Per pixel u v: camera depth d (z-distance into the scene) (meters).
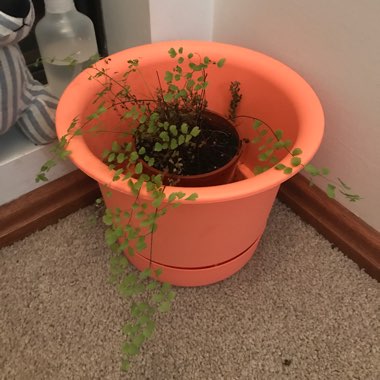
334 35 0.66
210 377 0.67
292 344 0.71
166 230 0.63
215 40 0.89
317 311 0.75
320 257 0.82
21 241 0.84
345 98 0.70
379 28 0.59
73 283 0.77
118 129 0.75
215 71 0.76
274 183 0.53
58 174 0.86
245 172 0.82
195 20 0.83
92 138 0.68
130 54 0.71
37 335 0.71
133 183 0.52
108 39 0.90
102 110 0.60
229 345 0.70
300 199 0.87
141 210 0.56
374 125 0.68
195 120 0.71
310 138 0.58
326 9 0.65
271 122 0.73
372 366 0.69
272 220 0.88
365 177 0.74
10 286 0.77
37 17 0.86
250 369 0.68
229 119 0.78
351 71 0.67
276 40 0.76
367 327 0.73
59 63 0.80
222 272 0.75
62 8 0.76
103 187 0.61
